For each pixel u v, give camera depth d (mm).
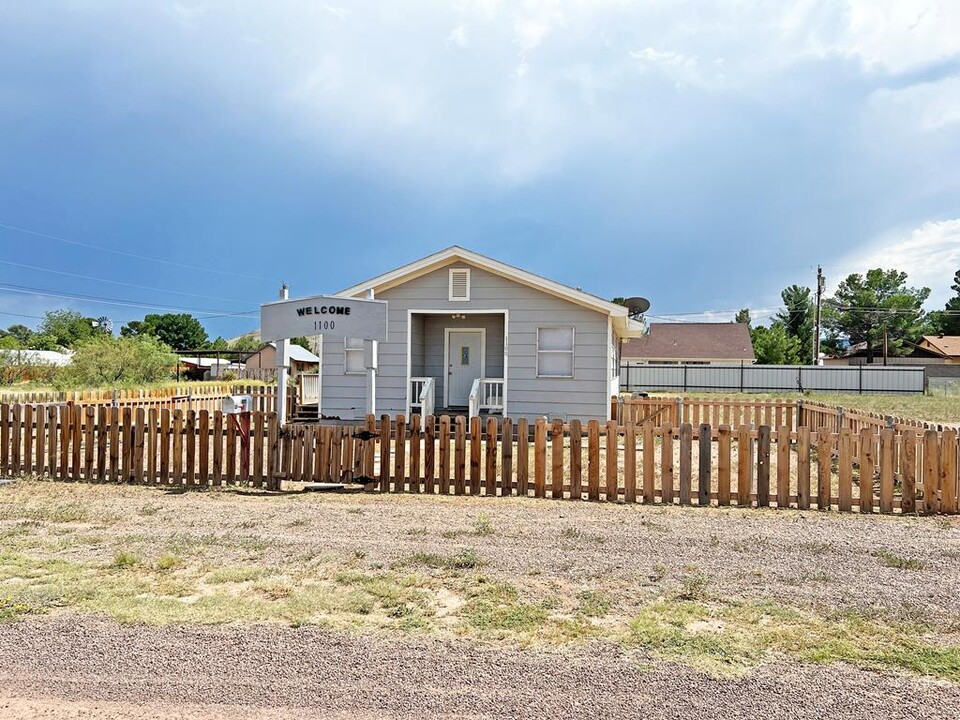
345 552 4949
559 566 4637
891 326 60281
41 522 5902
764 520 6145
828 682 2975
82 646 3295
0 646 3289
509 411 15438
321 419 10609
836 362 59750
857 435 7129
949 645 3369
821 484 6691
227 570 4477
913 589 4199
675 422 15266
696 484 8414
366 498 7188
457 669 3084
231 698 2852
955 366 39188
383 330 9016
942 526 5914
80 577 4324
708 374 36875
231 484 7867
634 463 7078
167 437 7984
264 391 22500
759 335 56531
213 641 3361
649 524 5945
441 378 17000
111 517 6113
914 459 6547
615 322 16703
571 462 7234
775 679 2996
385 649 3287
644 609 3832
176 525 5809
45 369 33000
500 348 16797
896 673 3064
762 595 4074
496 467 7555
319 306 8906
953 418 20391
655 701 2809
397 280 15727
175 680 2990
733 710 2742
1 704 2801
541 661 3162
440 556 4848
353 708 2775
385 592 4066
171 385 26891
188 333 91375
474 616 3711
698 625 3607
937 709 2754
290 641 3369
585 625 3594
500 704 2797
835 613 3785
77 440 8188
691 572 4523
